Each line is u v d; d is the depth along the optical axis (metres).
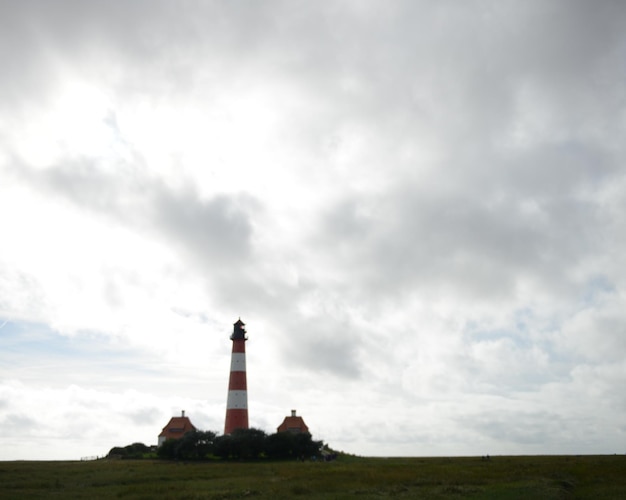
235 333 129.38
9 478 65.44
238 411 124.38
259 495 48.56
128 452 126.62
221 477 67.12
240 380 126.38
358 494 48.84
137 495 49.28
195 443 110.62
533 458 104.00
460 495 47.62
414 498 46.25
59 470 78.38
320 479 60.59
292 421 143.38
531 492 48.50
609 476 59.78
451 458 116.50
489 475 62.66
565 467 71.50
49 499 48.16
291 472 71.00
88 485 59.28
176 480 64.12
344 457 117.19
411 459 112.81
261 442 110.38
